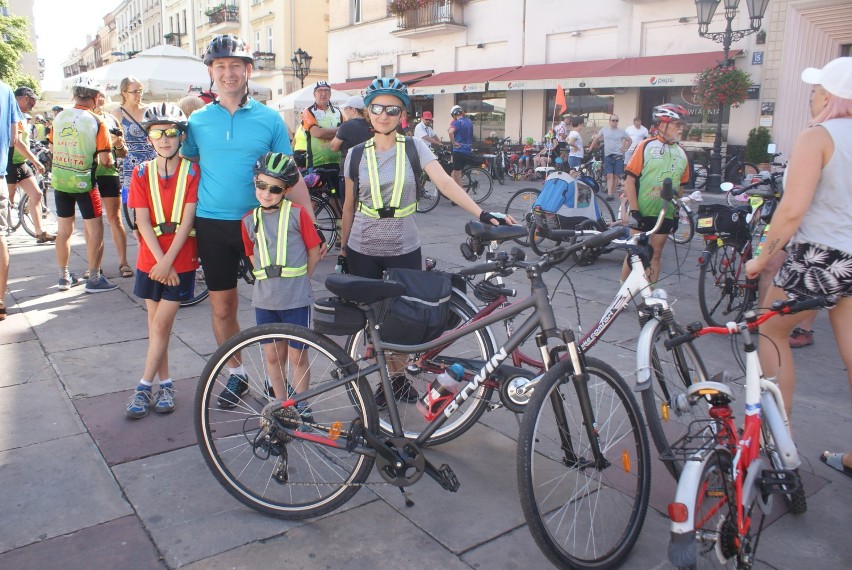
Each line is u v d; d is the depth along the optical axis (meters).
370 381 3.31
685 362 3.16
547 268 2.70
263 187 3.13
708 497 2.20
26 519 2.76
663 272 7.02
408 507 2.91
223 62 3.35
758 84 14.35
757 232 5.41
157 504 2.88
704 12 13.45
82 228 9.75
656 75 15.06
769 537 2.71
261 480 3.06
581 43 17.97
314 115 8.12
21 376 4.21
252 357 3.70
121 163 7.35
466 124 12.65
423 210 11.75
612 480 2.85
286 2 32.03
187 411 3.75
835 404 3.91
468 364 3.05
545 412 2.59
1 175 5.18
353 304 2.79
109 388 4.05
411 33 21.84
